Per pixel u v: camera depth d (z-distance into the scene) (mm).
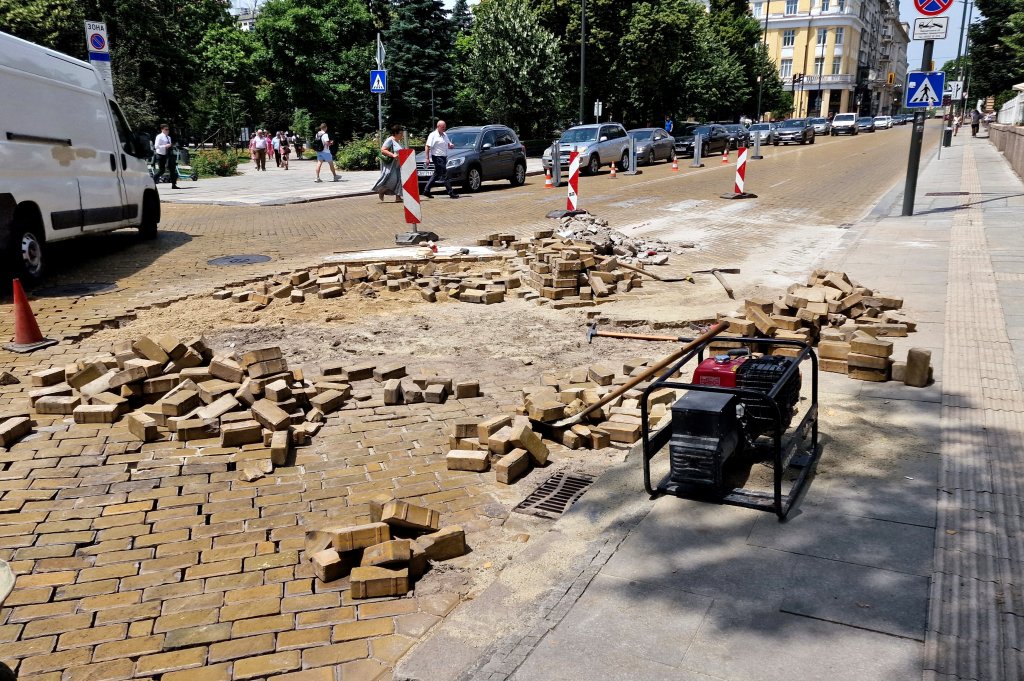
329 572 3529
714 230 14484
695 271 10625
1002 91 58188
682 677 2721
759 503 3910
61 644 3086
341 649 3053
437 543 3680
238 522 4082
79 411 5344
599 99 49594
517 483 4547
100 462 4770
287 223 15906
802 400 5367
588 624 3043
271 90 49781
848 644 2859
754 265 11047
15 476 4574
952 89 36000
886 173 25641
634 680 2717
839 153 37250
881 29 138500
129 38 39812
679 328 7758
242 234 14312
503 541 3877
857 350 5789
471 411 5672
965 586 3195
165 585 3500
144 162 13250
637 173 28000
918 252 11008
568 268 9078
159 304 8742
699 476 3912
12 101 9047
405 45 47562
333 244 12992
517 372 6562
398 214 17219
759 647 2861
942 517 3760
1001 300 8062
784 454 4012
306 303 8789
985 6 56781
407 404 5832
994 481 4125
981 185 20500
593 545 3654
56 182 9992
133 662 2988
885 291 8609
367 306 8742
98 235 14164
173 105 44938
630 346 7242
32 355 6953
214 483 4531
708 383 4289
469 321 8180
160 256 11898
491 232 14242
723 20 69000
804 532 3666
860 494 4016
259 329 7773
